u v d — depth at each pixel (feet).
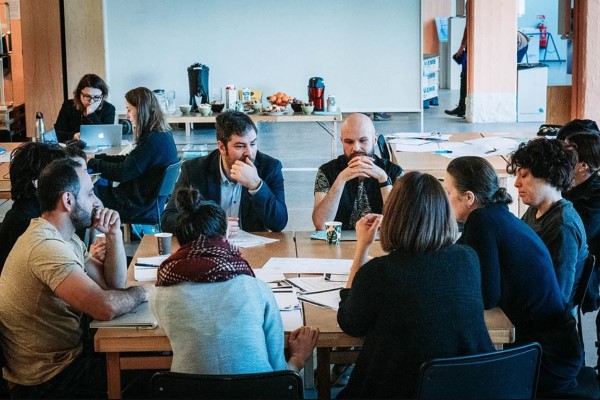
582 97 31.50
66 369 12.22
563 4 39.63
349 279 12.50
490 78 44.93
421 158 22.04
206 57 35.83
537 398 11.86
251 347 10.31
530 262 12.10
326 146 39.99
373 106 36.35
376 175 16.14
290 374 9.75
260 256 14.43
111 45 35.73
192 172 16.44
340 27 35.73
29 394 12.12
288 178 33.30
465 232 12.25
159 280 10.52
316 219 16.14
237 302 10.34
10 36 39.34
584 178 16.01
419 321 10.19
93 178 21.53
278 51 35.81
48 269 11.65
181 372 10.25
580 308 13.94
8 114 37.01
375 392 10.37
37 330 12.02
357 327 10.61
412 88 36.24
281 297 12.41
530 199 13.93
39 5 37.42
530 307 12.19
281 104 31.14
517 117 46.09
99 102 27.04
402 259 10.39
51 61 37.81
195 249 10.48
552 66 73.87
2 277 12.14
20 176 14.02
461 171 12.50
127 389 12.23
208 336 10.22
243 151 15.93
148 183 22.86
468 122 45.60
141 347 11.28
